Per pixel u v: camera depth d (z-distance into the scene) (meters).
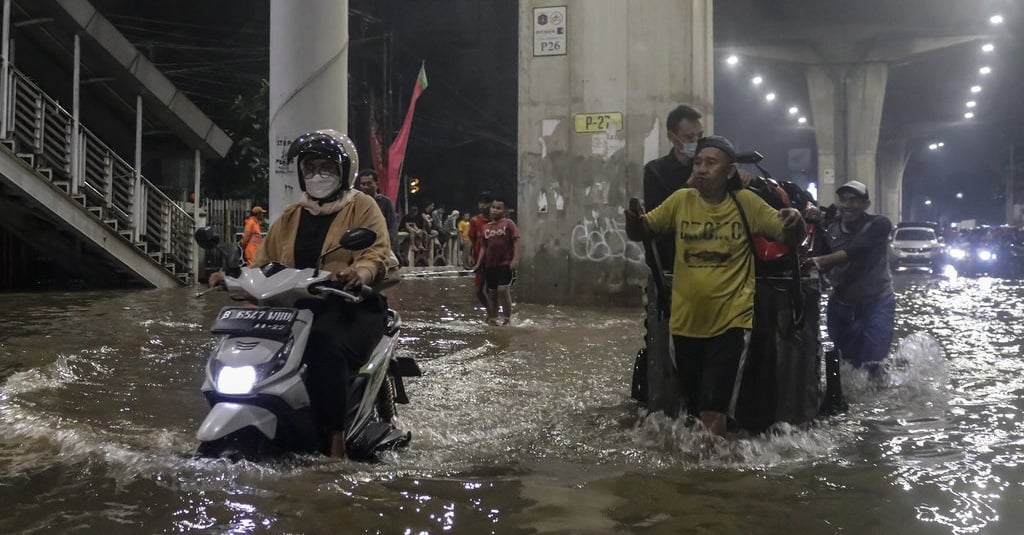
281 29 12.00
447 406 6.46
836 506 4.22
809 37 50.91
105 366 7.97
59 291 17.09
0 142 16.08
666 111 14.70
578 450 5.25
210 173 27.91
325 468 4.62
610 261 14.81
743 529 3.90
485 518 3.99
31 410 6.07
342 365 4.68
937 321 12.94
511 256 11.75
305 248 5.02
